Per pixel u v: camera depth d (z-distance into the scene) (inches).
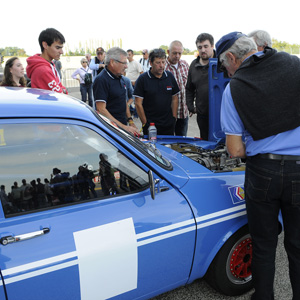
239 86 69.8
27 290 56.9
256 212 75.8
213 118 129.8
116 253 64.5
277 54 69.3
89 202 65.2
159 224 69.5
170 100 161.6
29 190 60.1
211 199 78.4
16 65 157.9
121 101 144.1
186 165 86.6
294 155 70.1
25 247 56.7
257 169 73.0
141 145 78.7
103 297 65.8
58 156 63.1
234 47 74.5
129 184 69.6
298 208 73.5
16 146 59.6
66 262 59.4
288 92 67.0
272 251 79.0
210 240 78.3
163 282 74.7
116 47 134.5
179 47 178.2
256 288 81.7
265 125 68.5
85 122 65.7
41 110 62.4
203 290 94.4
